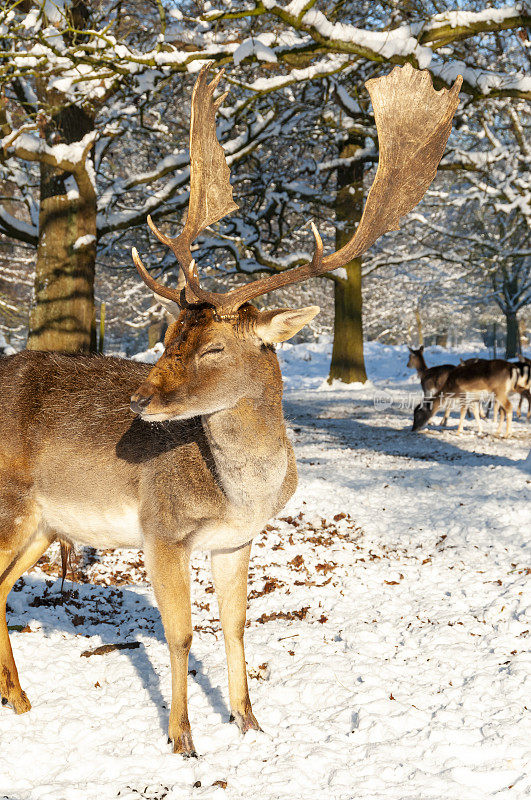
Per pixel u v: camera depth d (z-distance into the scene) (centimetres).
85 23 1412
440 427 1769
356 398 2327
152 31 1380
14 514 405
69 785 330
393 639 508
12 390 412
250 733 376
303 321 338
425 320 5084
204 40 1299
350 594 602
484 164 1806
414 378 2939
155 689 422
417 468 1154
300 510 868
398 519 842
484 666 454
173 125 1825
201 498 357
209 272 2622
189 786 332
